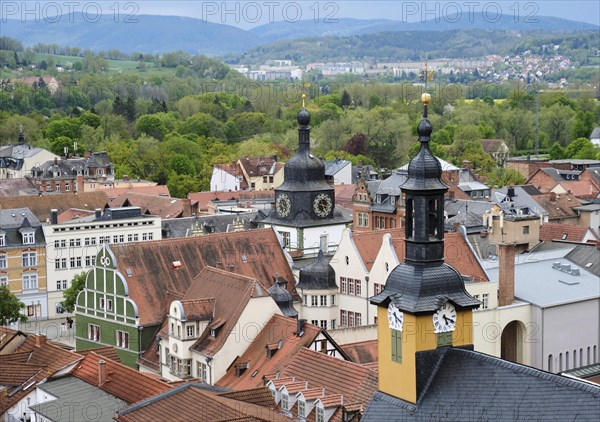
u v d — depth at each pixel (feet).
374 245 577.02
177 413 340.59
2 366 420.36
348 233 572.92
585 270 604.49
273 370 447.01
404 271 290.35
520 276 587.27
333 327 578.66
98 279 551.59
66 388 394.93
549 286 577.84
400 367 284.82
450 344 286.05
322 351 451.53
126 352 538.47
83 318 562.25
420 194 286.87
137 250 553.64
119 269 543.39
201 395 348.38
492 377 270.05
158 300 540.11
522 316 555.69
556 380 258.16
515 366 268.21
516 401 261.03
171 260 558.15
